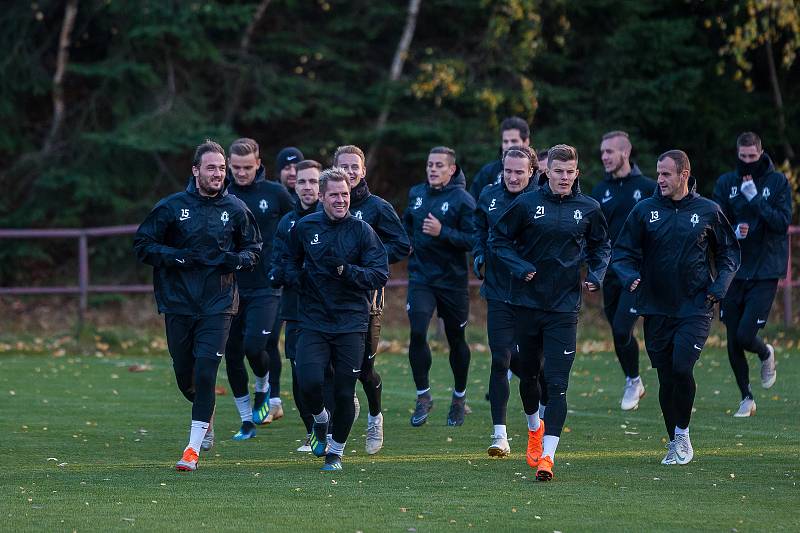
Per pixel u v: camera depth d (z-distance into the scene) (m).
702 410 36.25
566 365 25.73
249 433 31.77
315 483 24.12
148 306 70.00
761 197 35.00
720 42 76.62
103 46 75.81
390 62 78.25
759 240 35.12
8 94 71.00
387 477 24.97
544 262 26.09
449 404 38.56
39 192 70.00
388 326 68.31
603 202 36.78
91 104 70.81
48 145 71.69
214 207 27.05
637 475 25.12
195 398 26.75
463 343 34.44
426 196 34.84
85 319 58.00
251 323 32.16
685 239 26.36
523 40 70.25
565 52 73.94
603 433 32.19
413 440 31.20
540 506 21.45
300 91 72.81
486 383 43.97
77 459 28.16
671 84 70.56
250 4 73.06
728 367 47.12
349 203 28.52
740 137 35.25
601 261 26.58
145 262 27.06
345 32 77.31
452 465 26.80
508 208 26.25
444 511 20.98
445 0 74.25
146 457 28.56
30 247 69.38
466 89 71.56
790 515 20.59
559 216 26.02
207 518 20.38
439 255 34.28
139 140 66.31
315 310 26.16
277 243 27.34
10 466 26.89
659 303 26.77
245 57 73.38
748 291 35.34
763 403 37.69
